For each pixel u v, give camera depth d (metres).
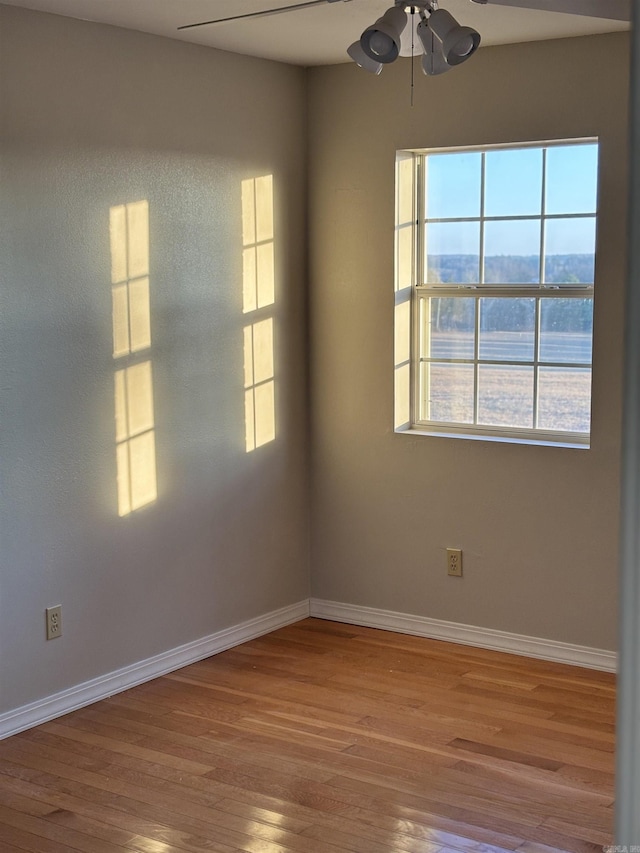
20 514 3.42
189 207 3.98
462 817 2.85
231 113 4.14
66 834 2.77
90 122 3.54
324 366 4.64
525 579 4.21
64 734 3.46
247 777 3.12
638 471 0.71
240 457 4.35
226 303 4.20
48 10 3.33
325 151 4.51
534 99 3.96
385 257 4.40
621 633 0.73
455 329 4.43
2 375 3.31
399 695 3.81
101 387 3.67
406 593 4.55
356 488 4.64
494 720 3.56
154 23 3.56
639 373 0.70
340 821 2.83
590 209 4.03
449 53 2.76
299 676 4.02
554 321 4.16
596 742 3.36
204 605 4.23
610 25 3.64
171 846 2.70
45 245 3.41
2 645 3.40
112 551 3.78
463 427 4.44
